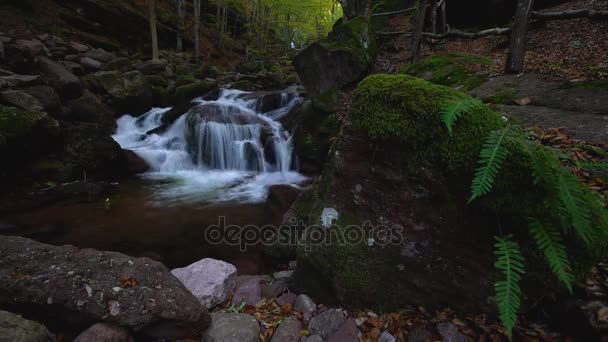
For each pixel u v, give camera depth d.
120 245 3.93
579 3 8.17
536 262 1.53
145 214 4.91
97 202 5.26
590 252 1.45
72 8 12.13
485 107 1.70
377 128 1.87
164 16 16.73
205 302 2.22
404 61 9.38
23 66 7.36
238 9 19.61
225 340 1.84
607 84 3.51
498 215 1.57
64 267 1.93
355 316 2.00
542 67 4.92
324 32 25.38
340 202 2.20
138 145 8.41
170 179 6.95
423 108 1.71
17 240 2.13
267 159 7.79
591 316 1.38
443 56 6.43
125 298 1.79
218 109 9.25
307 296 2.26
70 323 1.82
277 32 30.66
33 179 5.54
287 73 18.02
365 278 2.02
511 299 1.32
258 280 2.67
